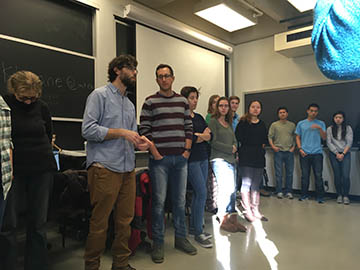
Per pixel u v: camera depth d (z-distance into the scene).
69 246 2.41
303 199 4.36
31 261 1.69
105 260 2.11
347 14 0.47
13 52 2.70
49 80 2.97
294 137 4.79
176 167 2.19
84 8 3.42
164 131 2.14
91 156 1.73
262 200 4.29
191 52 4.83
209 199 3.34
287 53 4.82
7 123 1.44
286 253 2.21
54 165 1.78
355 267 1.96
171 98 2.21
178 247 2.29
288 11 4.32
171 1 3.99
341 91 4.55
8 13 2.75
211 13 4.13
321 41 0.54
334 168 4.27
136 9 3.79
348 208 3.77
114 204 1.90
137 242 2.17
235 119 3.80
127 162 1.79
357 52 0.48
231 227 2.76
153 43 4.16
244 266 1.97
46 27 3.05
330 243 2.42
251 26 4.97
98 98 1.76
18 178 1.64
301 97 4.97
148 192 2.29
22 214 1.83
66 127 3.19
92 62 3.40
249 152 3.05
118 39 3.81
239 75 5.77
